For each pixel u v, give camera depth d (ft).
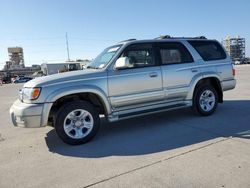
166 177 10.53
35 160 13.42
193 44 20.31
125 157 12.99
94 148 14.70
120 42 18.44
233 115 20.58
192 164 11.59
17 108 14.82
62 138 15.19
